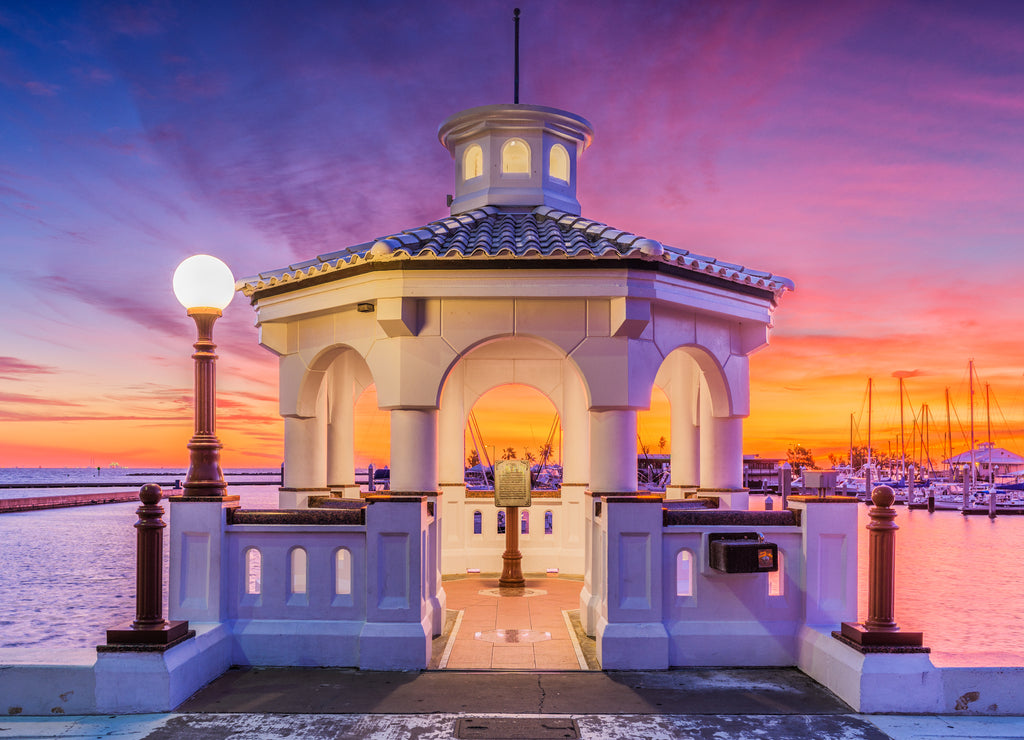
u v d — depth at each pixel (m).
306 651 6.34
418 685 5.87
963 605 15.71
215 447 6.62
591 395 7.18
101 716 5.22
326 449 9.41
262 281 8.24
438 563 7.70
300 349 8.43
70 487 88.31
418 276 7.04
